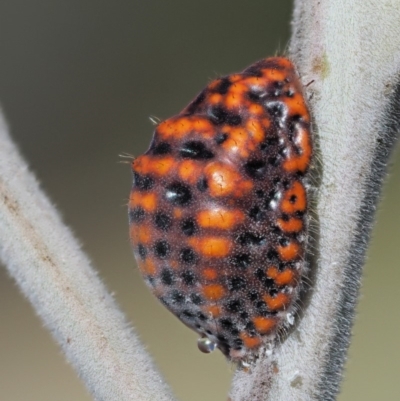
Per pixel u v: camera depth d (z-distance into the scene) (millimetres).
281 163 52
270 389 53
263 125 52
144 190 52
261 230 52
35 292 54
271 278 52
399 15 52
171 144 52
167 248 52
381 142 53
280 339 53
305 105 53
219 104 53
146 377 53
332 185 53
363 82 53
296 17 54
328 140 53
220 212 52
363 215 53
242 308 52
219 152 52
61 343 54
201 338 53
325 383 53
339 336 53
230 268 52
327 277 53
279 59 53
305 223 52
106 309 54
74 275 54
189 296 52
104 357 54
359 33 53
